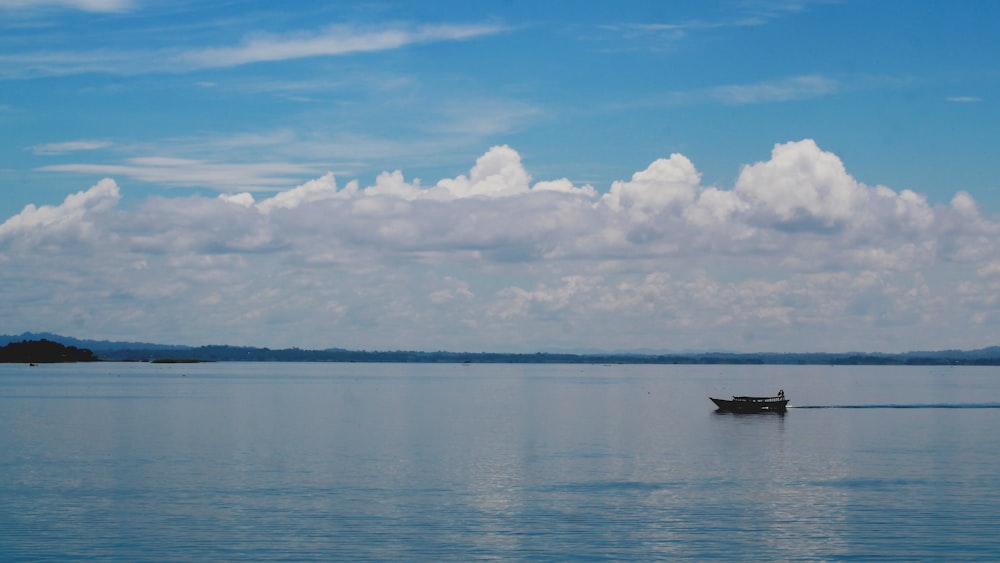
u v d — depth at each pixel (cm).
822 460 8931
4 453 9262
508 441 10700
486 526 5906
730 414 15700
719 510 6400
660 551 5372
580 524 5966
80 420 13612
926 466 8525
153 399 19750
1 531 5697
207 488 7119
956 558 5250
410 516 6153
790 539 5631
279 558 5184
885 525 5969
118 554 5228
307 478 7625
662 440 10919
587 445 10288
